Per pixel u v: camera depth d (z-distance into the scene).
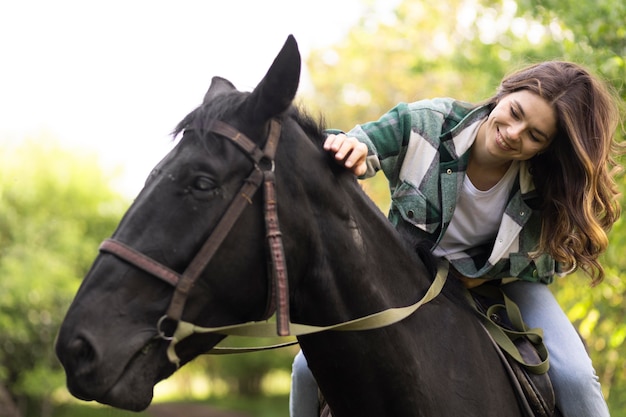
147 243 2.48
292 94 2.59
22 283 17.61
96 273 2.47
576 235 3.23
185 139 2.59
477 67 9.55
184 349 2.55
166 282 2.47
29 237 18.73
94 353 2.38
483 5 9.45
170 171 2.53
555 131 3.13
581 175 3.16
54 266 18.45
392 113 3.24
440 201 3.24
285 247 2.62
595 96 3.14
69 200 21.09
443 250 3.39
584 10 6.36
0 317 17.61
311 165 2.72
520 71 3.22
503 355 3.15
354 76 19.41
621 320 6.98
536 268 3.45
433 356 2.96
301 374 3.40
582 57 6.18
